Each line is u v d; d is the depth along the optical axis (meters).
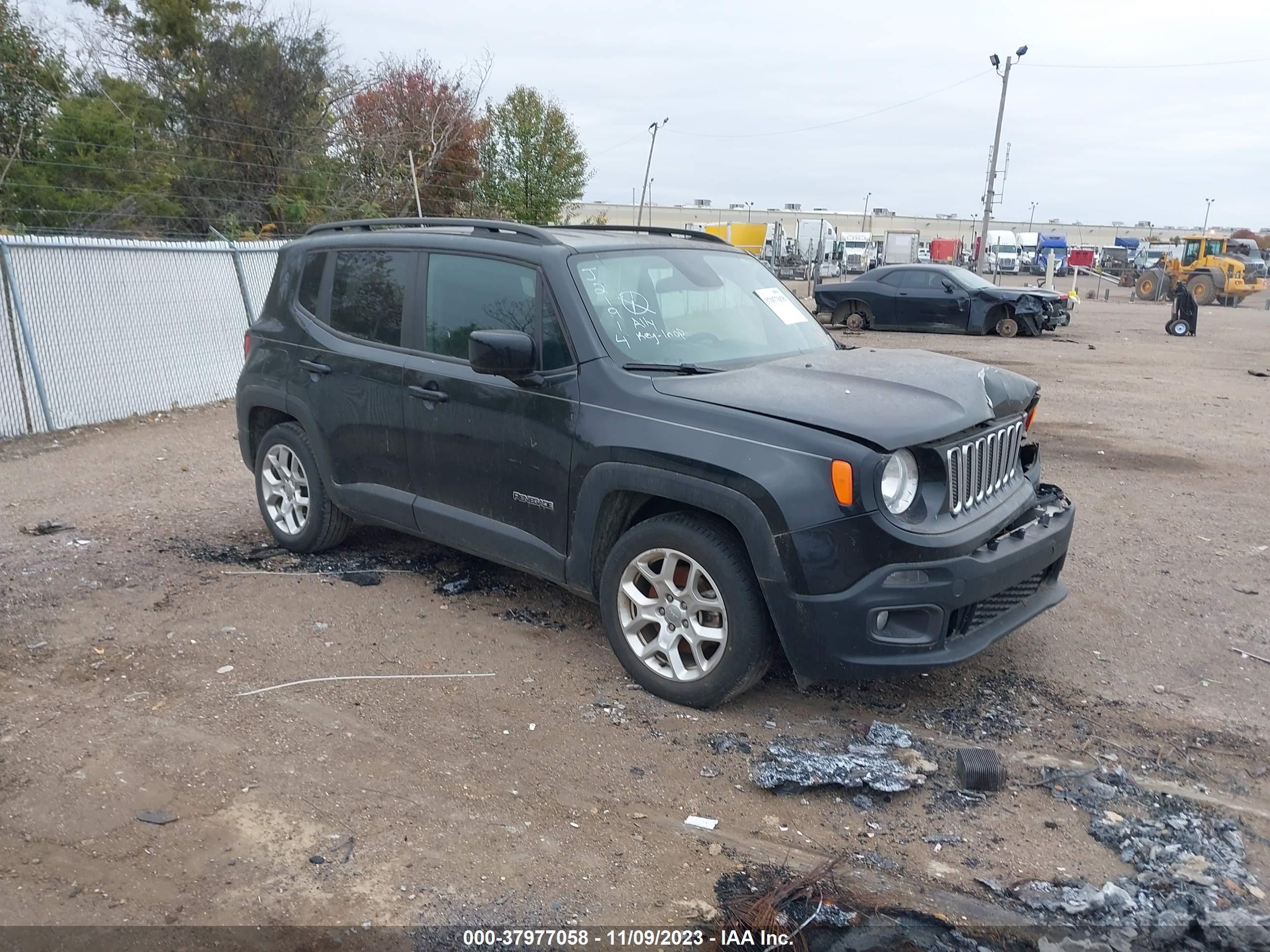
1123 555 6.50
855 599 3.77
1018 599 4.41
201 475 8.31
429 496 5.18
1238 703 4.46
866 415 3.90
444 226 5.50
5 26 20.06
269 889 3.09
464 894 3.08
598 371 4.39
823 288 23.41
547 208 30.59
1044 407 12.35
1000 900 3.09
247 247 12.43
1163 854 3.29
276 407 5.93
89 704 4.24
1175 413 12.05
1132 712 4.34
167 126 22.67
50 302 9.93
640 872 3.21
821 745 3.97
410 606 5.36
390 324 5.32
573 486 4.45
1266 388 14.43
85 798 3.54
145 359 11.04
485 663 4.69
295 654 4.76
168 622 5.11
